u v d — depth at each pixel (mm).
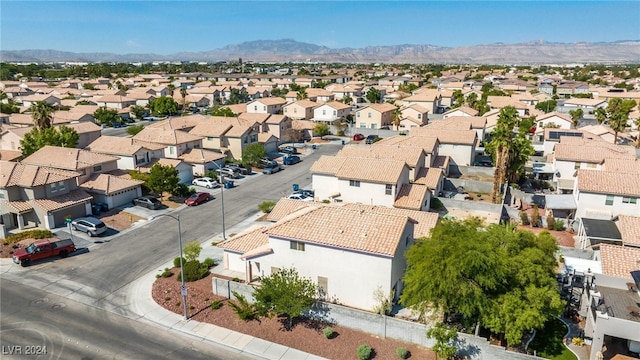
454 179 64812
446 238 29156
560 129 81688
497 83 194875
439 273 27125
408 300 29109
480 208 55344
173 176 57062
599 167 60625
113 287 36469
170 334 30422
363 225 32844
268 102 117375
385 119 108625
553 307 26578
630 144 86625
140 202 55188
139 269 39594
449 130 75062
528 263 28094
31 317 31953
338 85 170625
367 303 31844
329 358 28188
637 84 187375
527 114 112750
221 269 39312
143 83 196125
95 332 30406
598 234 41281
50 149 60281
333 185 55281
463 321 29641
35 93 149250
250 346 29266
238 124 80812
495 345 27859
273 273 32500
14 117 93000
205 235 47281
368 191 51062
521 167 61625
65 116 96312
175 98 151250
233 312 32812
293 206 44562
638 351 27672
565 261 35500
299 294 30562
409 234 34156
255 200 59062
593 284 31578
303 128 99812
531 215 53062
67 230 47781
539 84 194500
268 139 85062
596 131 87312
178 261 39219
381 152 59781
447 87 173125
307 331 30688
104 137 69750
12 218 48438
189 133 78062
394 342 29422
